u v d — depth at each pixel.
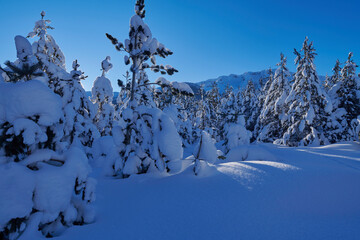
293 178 3.64
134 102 5.87
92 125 10.02
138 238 2.45
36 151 2.76
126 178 5.00
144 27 6.00
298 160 7.16
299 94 17.12
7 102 2.47
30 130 2.44
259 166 4.32
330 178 3.60
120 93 20.12
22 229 2.26
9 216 2.11
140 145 5.46
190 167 4.65
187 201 3.23
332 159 6.68
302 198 3.12
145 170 5.44
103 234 2.56
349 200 3.03
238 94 38.03
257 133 26.95
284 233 2.40
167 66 6.27
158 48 6.08
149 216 2.93
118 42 5.92
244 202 3.06
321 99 16.64
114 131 5.66
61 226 2.72
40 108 2.55
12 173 2.31
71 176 2.72
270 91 23.64
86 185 2.96
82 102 9.54
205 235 2.44
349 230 2.39
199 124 23.95
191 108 29.08
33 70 2.96
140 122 5.19
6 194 2.17
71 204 2.93
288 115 18.44
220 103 35.38
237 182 3.65
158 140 4.52
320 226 2.51
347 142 11.36
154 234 2.51
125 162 5.41
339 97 18.41
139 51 5.77
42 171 2.54
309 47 17.03
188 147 18.11
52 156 2.79
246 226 2.56
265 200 3.08
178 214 2.91
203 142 4.50
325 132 17.06
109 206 3.47
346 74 18.38
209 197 3.27
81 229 2.70
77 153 2.98
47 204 2.45
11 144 2.47
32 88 2.52
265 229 2.49
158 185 4.11
